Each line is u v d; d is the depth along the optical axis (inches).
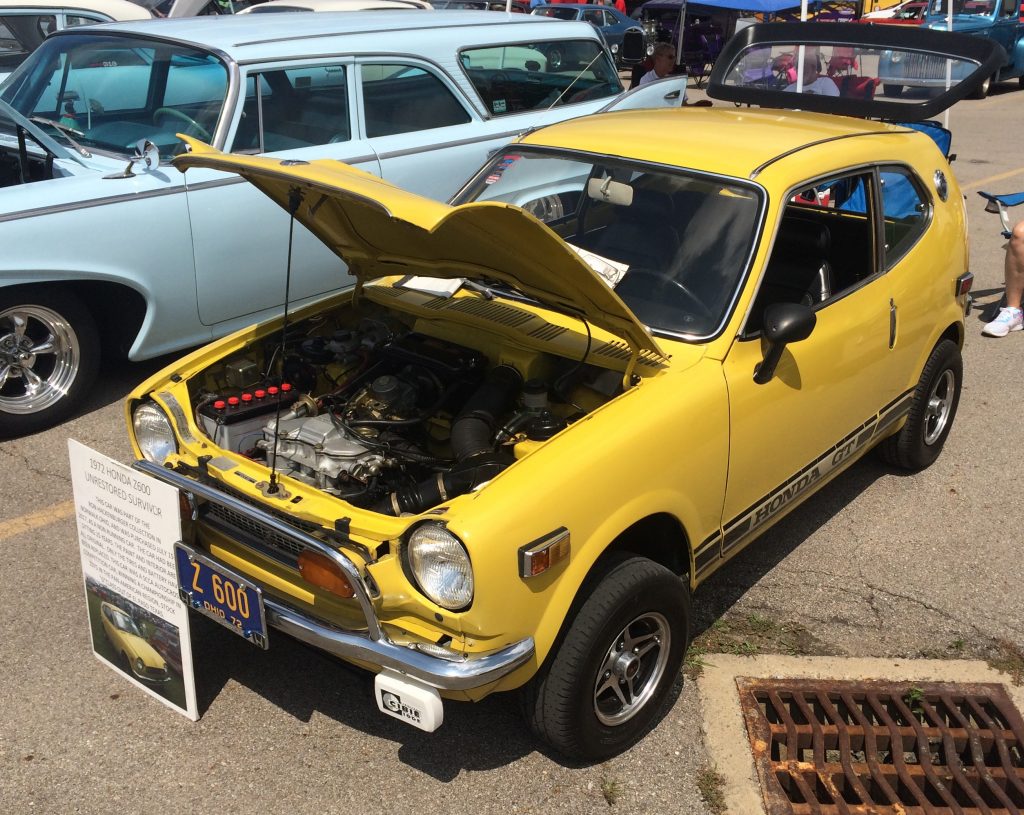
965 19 713.0
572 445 113.7
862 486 198.5
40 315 200.5
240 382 143.6
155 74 225.8
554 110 283.9
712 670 143.3
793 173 145.9
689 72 782.5
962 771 128.0
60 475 189.2
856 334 154.6
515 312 144.9
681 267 140.7
